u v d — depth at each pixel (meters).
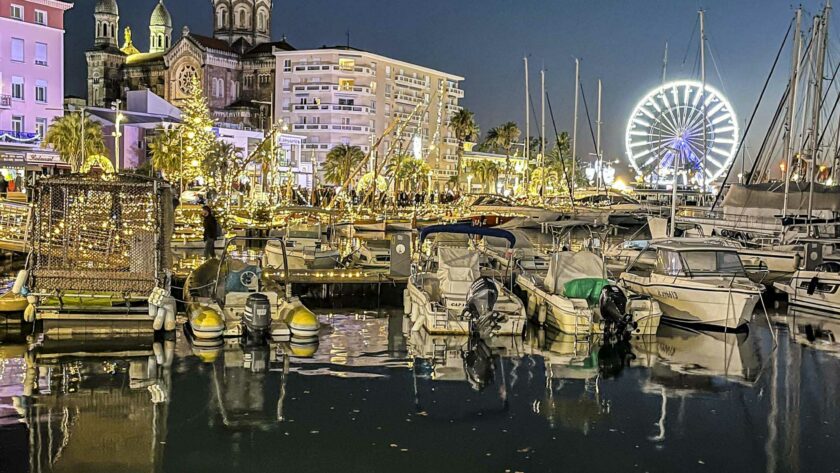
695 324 23.66
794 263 33.16
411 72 149.38
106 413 14.88
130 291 20.44
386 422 14.78
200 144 65.62
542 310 23.80
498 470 12.79
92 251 20.78
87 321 20.38
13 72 79.81
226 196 49.62
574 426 14.77
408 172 105.75
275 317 21.89
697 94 78.19
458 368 18.52
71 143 78.62
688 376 18.20
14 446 13.30
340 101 137.38
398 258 28.47
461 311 21.95
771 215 42.12
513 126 129.62
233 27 153.62
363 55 137.62
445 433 14.28
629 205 84.88
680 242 26.09
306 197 75.44
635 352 20.38
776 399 16.50
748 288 23.08
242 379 17.17
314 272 28.55
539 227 66.56
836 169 49.38
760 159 50.31
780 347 21.14
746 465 13.13
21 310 21.42
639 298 23.02
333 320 23.73
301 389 16.62
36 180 20.34
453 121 120.75
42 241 20.64
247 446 13.54
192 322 20.50
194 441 13.70
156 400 15.69
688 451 13.67
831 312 26.48
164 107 118.00
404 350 20.06
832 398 16.62
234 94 145.12
